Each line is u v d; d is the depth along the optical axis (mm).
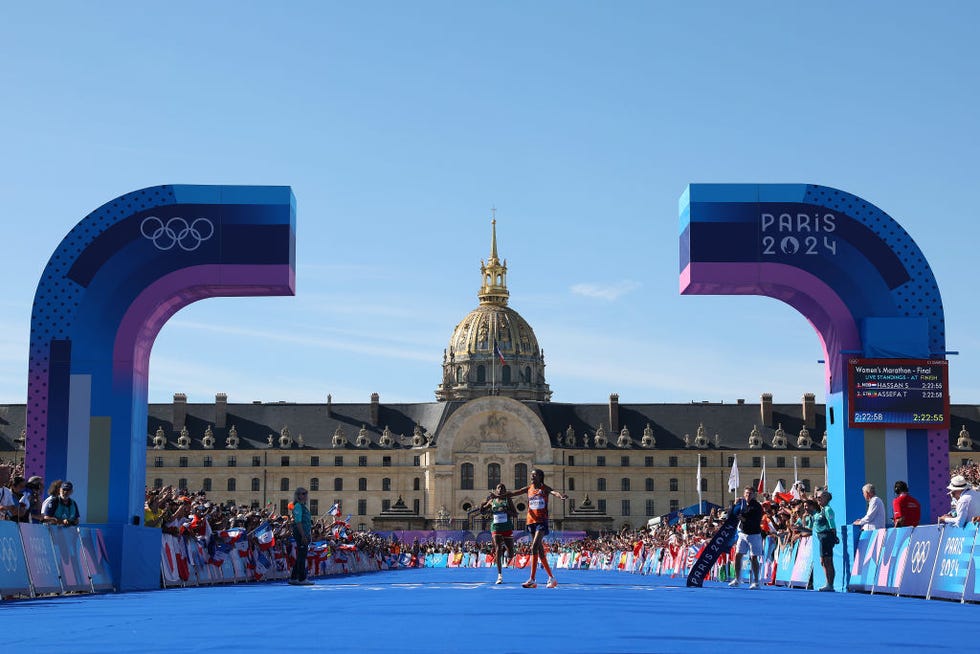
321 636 14773
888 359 34562
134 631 15672
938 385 34562
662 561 64438
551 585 31969
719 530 34781
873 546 31250
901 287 35031
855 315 35125
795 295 36344
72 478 34156
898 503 30375
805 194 35344
